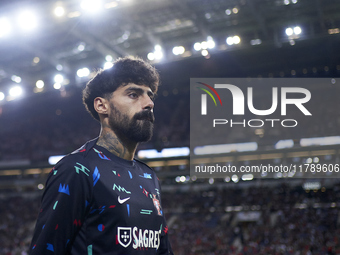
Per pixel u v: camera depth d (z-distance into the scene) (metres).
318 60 38.25
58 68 42.84
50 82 46.00
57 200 1.58
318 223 31.47
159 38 38.88
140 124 1.86
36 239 1.58
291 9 33.31
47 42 38.31
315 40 34.72
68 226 1.57
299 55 37.47
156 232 1.80
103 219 1.63
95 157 1.76
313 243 28.48
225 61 39.34
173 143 41.12
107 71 1.95
